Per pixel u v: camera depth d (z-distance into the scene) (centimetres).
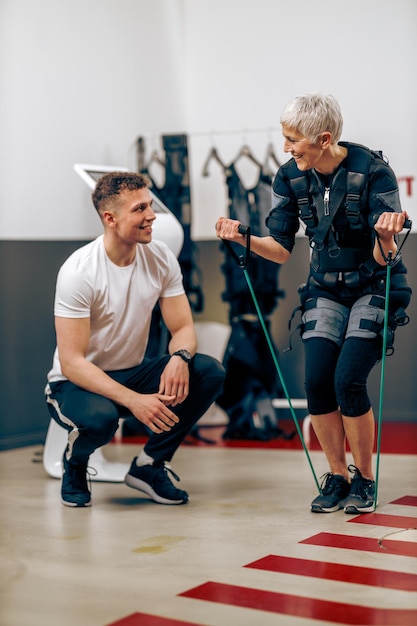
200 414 360
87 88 581
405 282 333
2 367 519
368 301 329
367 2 627
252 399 554
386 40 624
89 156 583
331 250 327
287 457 480
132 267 360
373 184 315
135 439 562
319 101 307
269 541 296
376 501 343
